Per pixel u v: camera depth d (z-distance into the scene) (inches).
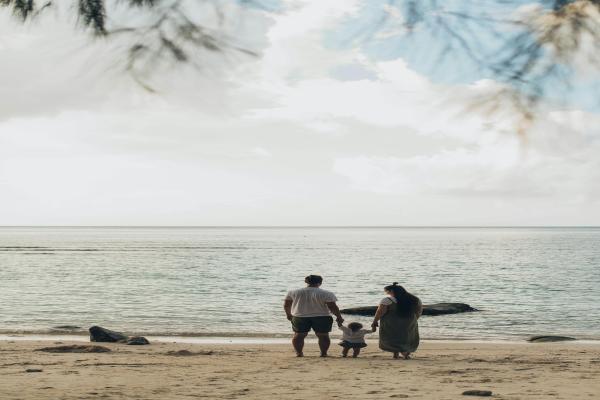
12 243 6752.0
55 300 1391.5
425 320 1063.0
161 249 4975.4
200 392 298.7
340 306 1380.4
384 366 414.9
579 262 3233.3
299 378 351.9
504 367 421.7
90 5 59.0
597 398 286.2
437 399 280.5
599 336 893.8
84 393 288.8
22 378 344.8
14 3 58.1
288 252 4441.4
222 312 1175.0
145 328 951.6
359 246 5930.1
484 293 1644.9
